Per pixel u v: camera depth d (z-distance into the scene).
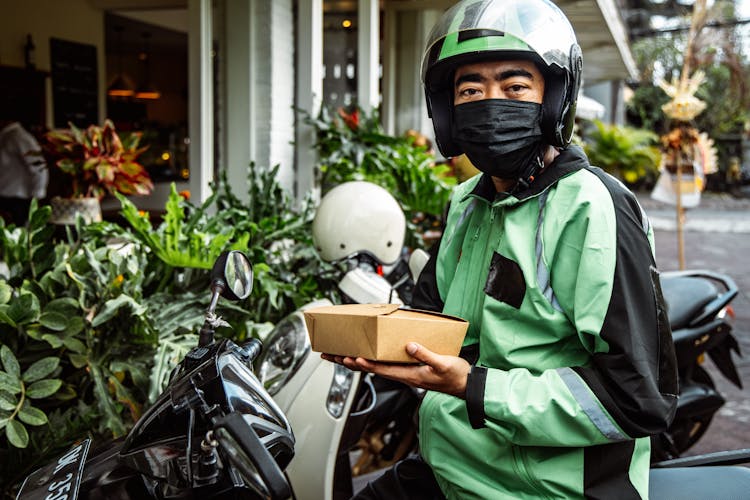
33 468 2.46
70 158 3.96
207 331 1.54
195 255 3.09
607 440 1.40
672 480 1.69
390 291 2.63
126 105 12.41
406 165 5.20
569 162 1.51
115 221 5.43
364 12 6.51
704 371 4.08
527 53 1.48
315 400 2.42
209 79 5.28
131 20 10.25
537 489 1.50
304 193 5.68
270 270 3.49
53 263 2.84
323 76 7.21
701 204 26.78
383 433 3.22
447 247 1.75
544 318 1.46
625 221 1.43
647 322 1.40
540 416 1.39
